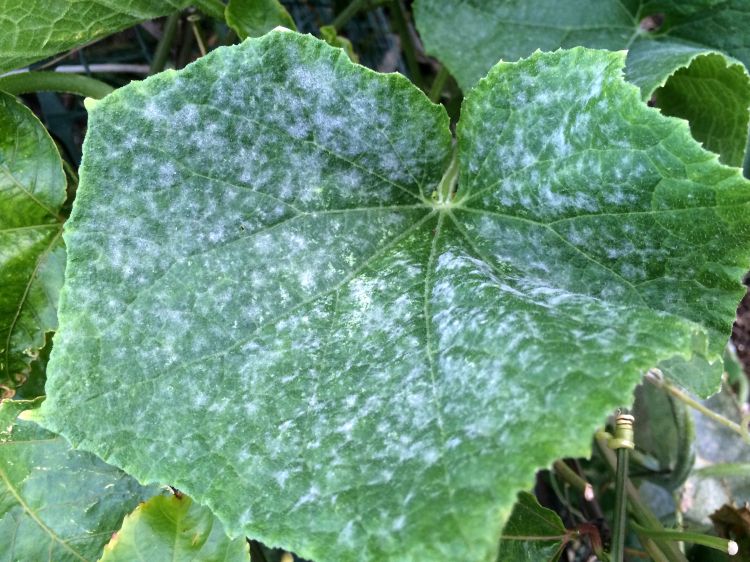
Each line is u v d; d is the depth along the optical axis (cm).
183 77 15
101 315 14
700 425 27
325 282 15
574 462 24
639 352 12
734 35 22
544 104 15
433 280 15
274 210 15
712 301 15
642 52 22
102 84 22
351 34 30
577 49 15
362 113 16
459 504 11
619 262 15
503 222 16
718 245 14
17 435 18
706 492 26
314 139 16
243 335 15
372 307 15
